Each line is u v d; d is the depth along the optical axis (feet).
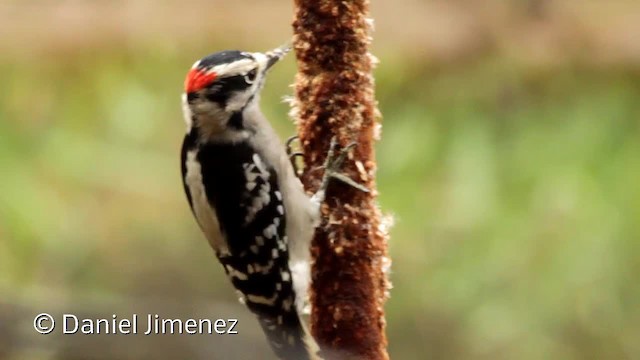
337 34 21.38
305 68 21.70
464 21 41.88
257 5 42.47
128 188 39.27
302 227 22.41
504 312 36.78
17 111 39.01
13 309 18.40
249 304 24.38
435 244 37.35
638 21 41.65
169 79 40.96
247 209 24.13
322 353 21.98
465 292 37.06
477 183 36.99
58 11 40.57
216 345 19.45
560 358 36.40
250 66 24.25
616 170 36.96
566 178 36.58
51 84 39.83
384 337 22.22
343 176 21.76
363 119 21.71
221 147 24.34
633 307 36.22
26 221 37.19
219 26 41.57
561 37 41.83
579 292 36.17
